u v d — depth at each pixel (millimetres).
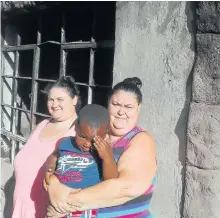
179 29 2750
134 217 2090
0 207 4363
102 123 1915
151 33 2924
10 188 4293
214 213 2531
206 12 2533
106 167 1897
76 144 2006
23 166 2760
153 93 2881
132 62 3037
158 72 2863
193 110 2584
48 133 2775
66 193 1898
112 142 2139
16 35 5188
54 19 4562
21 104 5254
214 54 2510
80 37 4719
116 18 3180
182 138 2695
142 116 2938
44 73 5172
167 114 2793
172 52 2783
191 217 2607
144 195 2104
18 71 5102
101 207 1904
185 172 2645
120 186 1887
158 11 2887
